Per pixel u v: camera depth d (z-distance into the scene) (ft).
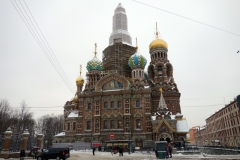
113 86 273.33
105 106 267.80
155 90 299.38
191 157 125.80
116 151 181.88
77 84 344.08
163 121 239.30
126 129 249.34
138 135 247.29
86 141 260.01
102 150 217.56
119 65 311.27
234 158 112.37
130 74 319.06
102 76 300.61
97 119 262.47
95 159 122.52
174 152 162.61
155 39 332.19
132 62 293.02
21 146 180.45
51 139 390.63
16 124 310.86
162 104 257.34
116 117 257.34
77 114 289.33
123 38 339.36
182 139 240.94
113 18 363.15
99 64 309.42
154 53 324.39
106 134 253.85
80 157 139.95
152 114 276.82
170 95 293.02
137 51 302.86
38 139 192.24
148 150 194.59
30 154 161.68
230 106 326.03
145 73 328.90
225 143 356.79
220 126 385.91
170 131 235.40
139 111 255.70
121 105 261.44
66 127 284.20
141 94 261.44
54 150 126.72
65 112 347.36
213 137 441.27
